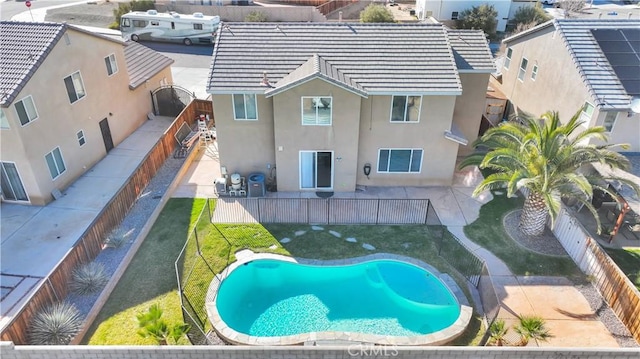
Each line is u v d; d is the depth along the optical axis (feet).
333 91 64.80
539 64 86.48
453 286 55.31
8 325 41.91
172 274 56.54
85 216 67.41
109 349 39.75
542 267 58.34
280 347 39.47
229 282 56.13
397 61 70.03
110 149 87.61
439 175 75.46
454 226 66.64
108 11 185.06
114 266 56.90
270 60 69.87
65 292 51.16
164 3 174.09
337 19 180.65
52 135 69.92
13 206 69.15
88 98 78.69
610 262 51.75
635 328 47.57
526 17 164.96
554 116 58.70
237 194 73.26
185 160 81.05
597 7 199.21
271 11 169.07
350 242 63.16
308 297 54.34
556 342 47.29
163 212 68.74
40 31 69.92
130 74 96.12
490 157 59.62
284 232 64.95
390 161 74.13
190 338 46.70
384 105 68.44
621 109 67.67
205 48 153.07
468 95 79.30
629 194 63.31
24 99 63.52
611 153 58.13
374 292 55.11
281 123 67.77
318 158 71.61
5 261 57.98
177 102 102.63
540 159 57.31
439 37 73.67
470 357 40.34
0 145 64.18
